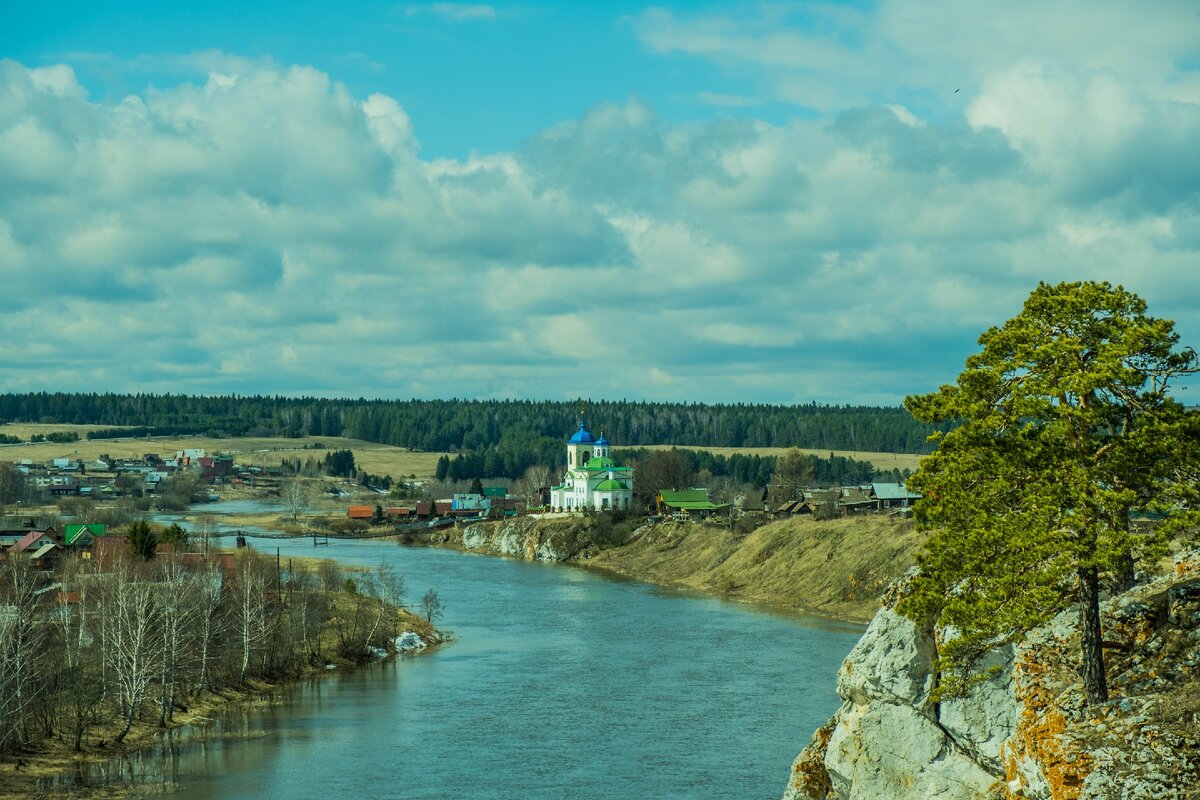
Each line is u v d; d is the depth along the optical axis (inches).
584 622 6220.5
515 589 7844.5
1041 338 2010.3
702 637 5605.3
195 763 3481.8
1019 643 2000.5
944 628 2183.8
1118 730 1697.8
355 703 4271.7
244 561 5689.0
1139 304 1971.0
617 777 3262.8
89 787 3238.2
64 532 7765.8
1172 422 1887.3
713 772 3292.3
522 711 4089.6
